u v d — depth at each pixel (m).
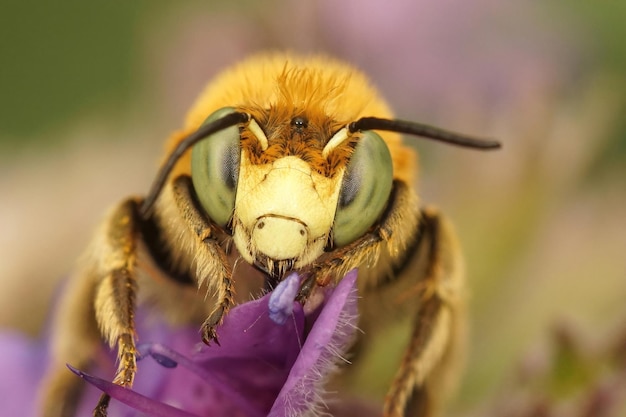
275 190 0.05
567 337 0.05
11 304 0.06
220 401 0.05
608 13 0.08
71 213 0.06
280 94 0.05
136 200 0.05
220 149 0.05
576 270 0.06
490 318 0.06
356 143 0.05
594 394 0.05
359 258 0.05
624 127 0.06
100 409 0.05
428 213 0.05
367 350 0.05
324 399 0.05
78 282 0.05
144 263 0.05
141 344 0.05
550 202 0.06
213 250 0.05
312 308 0.05
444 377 0.05
